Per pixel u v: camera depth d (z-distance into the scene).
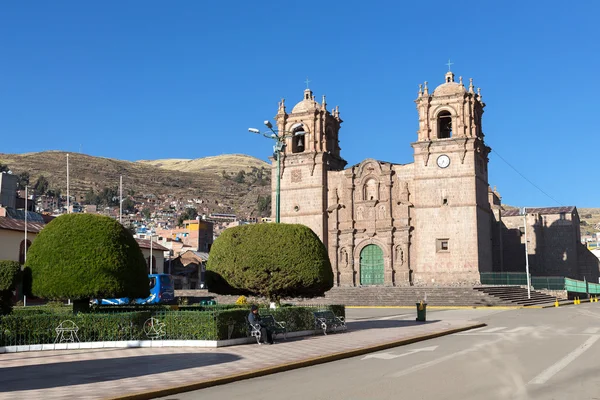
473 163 67.38
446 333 30.56
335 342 25.86
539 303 60.97
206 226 128.75
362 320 39.94
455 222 67.25
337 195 75.38
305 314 29.22
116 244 27.06
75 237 26.64
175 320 24.80
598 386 15.16
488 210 72.25
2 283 25.09
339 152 80.81
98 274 26.20
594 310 49.84
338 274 74.12
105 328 24.56
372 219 73.06
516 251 93.25
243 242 32.69
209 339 24.31
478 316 43.41
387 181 72.69
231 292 33.69
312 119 76.31
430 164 69.06
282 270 31.92
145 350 23.28
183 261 96.94
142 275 28.02
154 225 197.75
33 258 26.86
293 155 76.56
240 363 19.67
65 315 24.55
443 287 60.78
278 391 15.41
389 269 71.25
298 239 32.62
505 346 24.41
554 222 93.06
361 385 15.95
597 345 24.19
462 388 15.21
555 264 91.94
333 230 74.69
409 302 59.41
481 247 67.94
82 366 19.23
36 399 13.80
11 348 23.08
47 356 21.83
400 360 20.91
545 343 25.20
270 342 25.33
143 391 14.78
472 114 68.81
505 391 14.71
